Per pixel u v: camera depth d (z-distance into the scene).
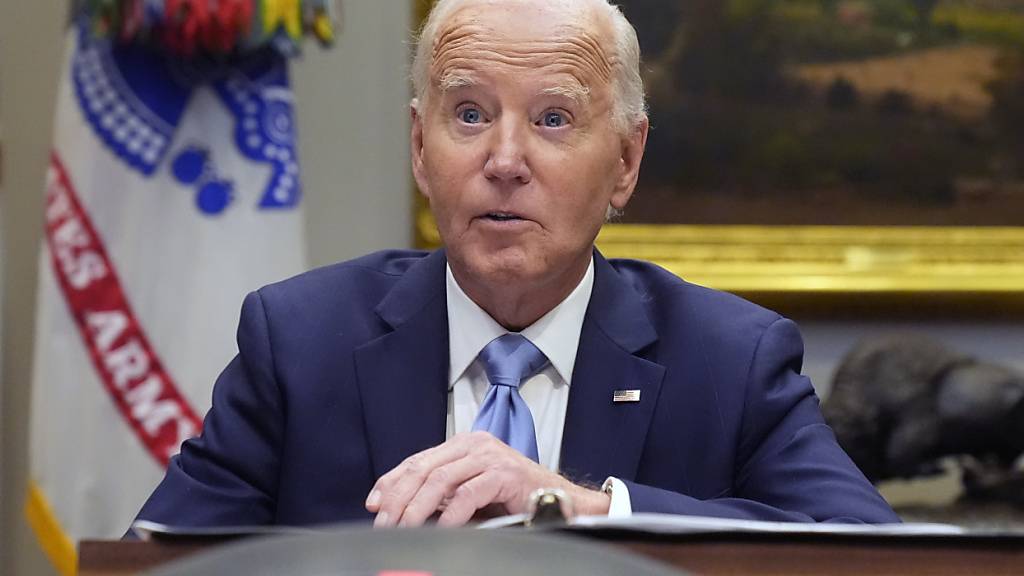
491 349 6.01
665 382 6.02
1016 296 12.23
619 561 2.60
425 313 6.16
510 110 5.63
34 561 12.02
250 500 5.84
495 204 5.62
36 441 10.13
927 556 3.97
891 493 11.18
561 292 6.02
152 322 10.00
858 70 12.31
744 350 6.10
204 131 10.09
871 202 12.34
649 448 5.90
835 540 4.03
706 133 12.29
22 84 11.89
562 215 5.67
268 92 10.25
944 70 12.34
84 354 9.97
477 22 5.71
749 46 12.27
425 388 5.99
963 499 11.12
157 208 10.01
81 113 10.02
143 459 9.98
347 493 5.85
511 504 4.75
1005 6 12.32
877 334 12.24
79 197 9.95
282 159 10.26
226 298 10.02
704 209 12.30
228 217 10.08
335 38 11.69
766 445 5.88
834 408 11.28
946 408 11.16
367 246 12.17
